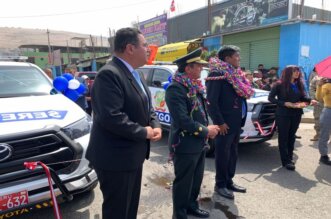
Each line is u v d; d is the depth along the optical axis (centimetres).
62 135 279
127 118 198
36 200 263
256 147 616
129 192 220
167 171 479
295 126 482
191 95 289
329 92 482
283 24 1160
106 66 206
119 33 211
